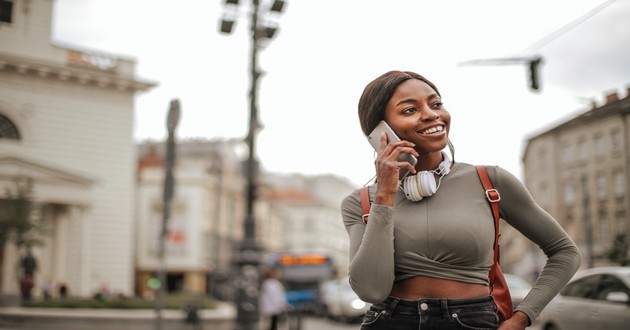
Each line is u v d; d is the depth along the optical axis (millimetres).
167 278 54406
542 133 18203
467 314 2047
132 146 31172
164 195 11570
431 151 2195
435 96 2238
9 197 23906
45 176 27594
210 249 57531
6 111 28078
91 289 29562
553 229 2205
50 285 25391
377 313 2164
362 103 2318
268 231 78188
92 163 30094
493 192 2180
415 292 2105
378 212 2070
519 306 2121
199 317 18031
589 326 8688
